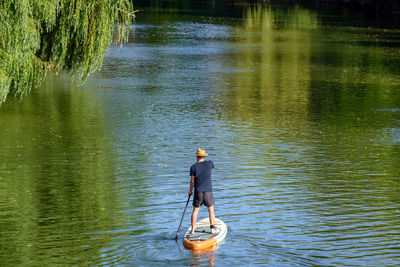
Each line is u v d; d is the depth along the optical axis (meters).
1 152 26.28
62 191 20.50
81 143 28.23
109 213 17.89
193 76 50.78
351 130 31.84
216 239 14.95
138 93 42.47
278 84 47.56
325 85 47.28
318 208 18.42
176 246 14.79
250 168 23.83
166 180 21.97
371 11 130.25
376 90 45.19
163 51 66.50
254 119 34.62
